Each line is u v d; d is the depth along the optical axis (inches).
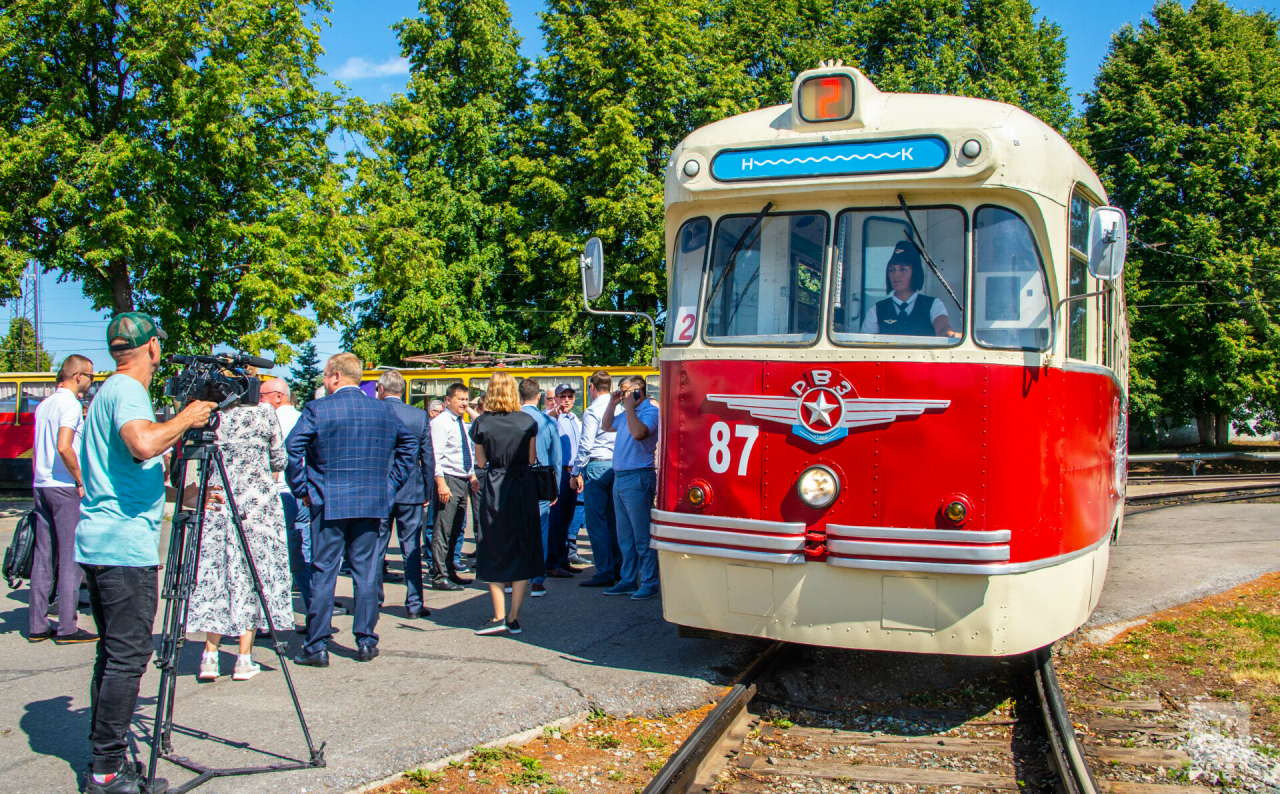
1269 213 1122.0
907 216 196.9
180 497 171.2
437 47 1143.0
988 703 216.5
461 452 341.7
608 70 1069.1
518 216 1116.5
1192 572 350.0
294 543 267.7
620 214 1020.5
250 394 172.7
